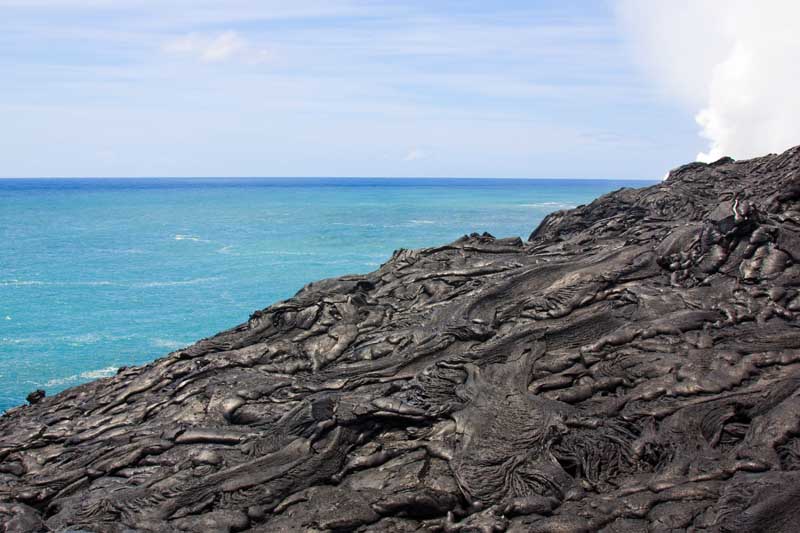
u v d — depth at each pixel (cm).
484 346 977
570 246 1325
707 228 1104
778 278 1023
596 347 955
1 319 2967
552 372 941
